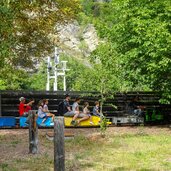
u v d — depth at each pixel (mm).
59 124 9375
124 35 20594
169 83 20453
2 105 23250
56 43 21797
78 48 72875
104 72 17500
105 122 16891
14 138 16516
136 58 19938
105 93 18188
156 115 23500
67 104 21219
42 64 48438
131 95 24484
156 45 18281
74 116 20516
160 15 19094
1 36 12625
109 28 21828
